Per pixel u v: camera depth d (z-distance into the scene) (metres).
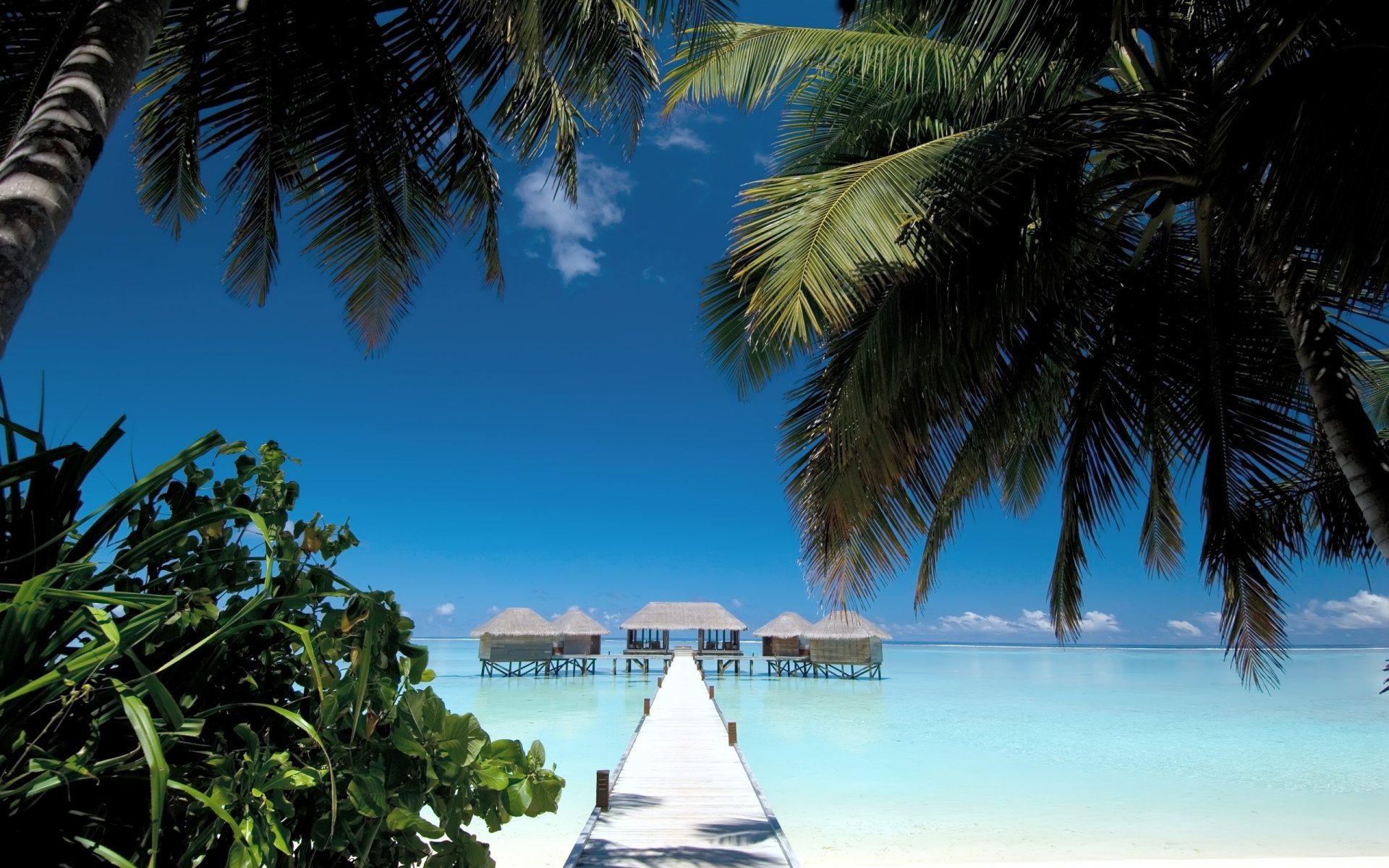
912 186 4.70
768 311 4.55
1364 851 8.00
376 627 1.08
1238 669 5.92
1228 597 5.88
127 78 2.81
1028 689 31.22
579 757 13.87
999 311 4.79
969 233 4.57
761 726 18.34
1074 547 6.96
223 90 5.36
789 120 7.10
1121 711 22.50
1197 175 4.92
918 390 5.29
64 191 2.44
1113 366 6.47
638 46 5.81
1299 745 15.69
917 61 6.08
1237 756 14.22
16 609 0.83
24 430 1.03
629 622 35.56
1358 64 3.61
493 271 6.92
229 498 1.29
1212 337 5.62
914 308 4.79
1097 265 6.16
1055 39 4.31
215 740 1.06
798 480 6.32
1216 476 5.77
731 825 6.67
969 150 4.39
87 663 0.81
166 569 1.17
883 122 6.51
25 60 4.62
